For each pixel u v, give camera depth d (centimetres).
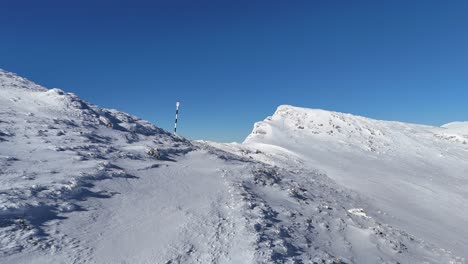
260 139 6016
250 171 2325
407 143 6556
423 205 3353
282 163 4128
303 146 5753
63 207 1185
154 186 1631
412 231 2164
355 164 4984
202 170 2114
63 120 2325
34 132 1953
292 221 1527
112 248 1013
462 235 2519
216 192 1689
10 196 1121
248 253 1054
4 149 1595
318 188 2773
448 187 4356
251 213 1444
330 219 1775
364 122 7394
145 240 1091
